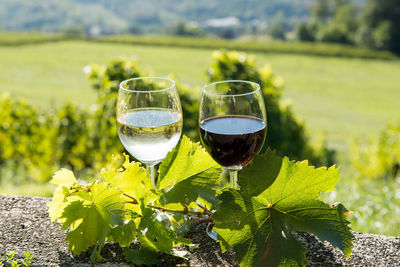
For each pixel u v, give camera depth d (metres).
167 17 121.12
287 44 27.59
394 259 1.12
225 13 116.75
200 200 1.28
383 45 46.62
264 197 1.06
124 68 3.67
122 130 1.14
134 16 119.44
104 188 1.06
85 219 1.06
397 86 19.66
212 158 1.16
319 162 4.35
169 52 24.42
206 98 1.18
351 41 52.97
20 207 1.40
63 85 16.06
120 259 1.12
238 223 1.06
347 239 1.03
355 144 5.47
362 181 4.07
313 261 1.12
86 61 20.84
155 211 1.11
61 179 1.10
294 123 4.65
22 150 5.10
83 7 118.88
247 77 4.03
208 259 1.12
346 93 18.38
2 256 1.12
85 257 1.13
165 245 1.08
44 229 1.26
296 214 1.07
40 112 5.14
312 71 22.14
